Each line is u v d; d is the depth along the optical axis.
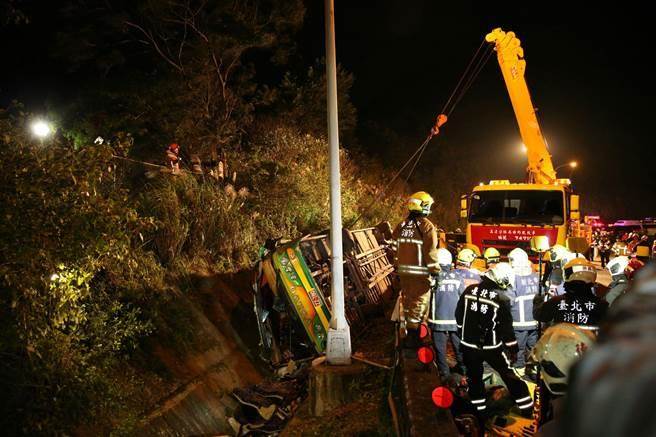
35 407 5.11
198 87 14.66
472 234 13.34
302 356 9.06
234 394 7.67
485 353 5.88
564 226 12.78
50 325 5.52
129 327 6.68
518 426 5.92
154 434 6.10
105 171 8.65
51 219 5.08
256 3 15.65
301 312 8.41
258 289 8.87
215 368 7.93
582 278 5.17
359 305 10.65
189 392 7.02
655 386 0.70
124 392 6.18
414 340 6.67
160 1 13.44
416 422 4.67
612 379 0.75
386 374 7.31
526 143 15.43
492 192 13.51
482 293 5.90
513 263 7.66
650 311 0.82
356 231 12.02
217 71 15.23
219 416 7.23
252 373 8.66
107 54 13.52
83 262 5.95
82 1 13.34
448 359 8.64
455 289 6.93
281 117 18.94
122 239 5.87
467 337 5.96
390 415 6.32
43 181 5.12
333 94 7.43
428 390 5.37
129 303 7.17
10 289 4.80
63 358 5.51
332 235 7.55
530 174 15.70
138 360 6.89
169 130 13.58
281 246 8.72
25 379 5.09
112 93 12.72
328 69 7.41
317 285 8.75
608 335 0.84
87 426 5.51
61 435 5.13
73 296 5.57
